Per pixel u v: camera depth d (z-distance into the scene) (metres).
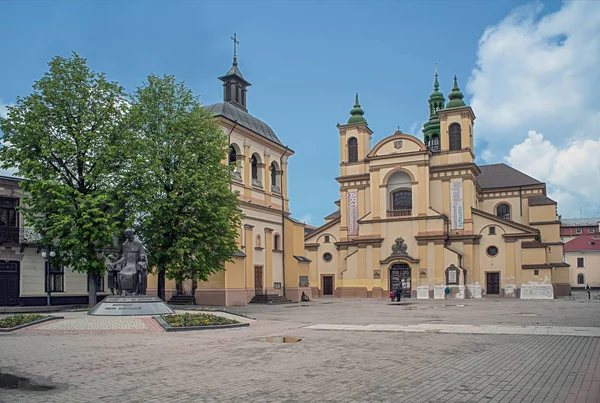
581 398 10.08
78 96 32.69
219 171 35.28
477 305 43.41
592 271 95.06
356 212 66.31
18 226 36.50
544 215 67.56
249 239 46.06
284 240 51.53
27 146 31.36
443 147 62.72
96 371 12.74
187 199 33.47
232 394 10.41
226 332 21.03
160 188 32.91
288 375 12.21
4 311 33.81
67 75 32.78
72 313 26.17
